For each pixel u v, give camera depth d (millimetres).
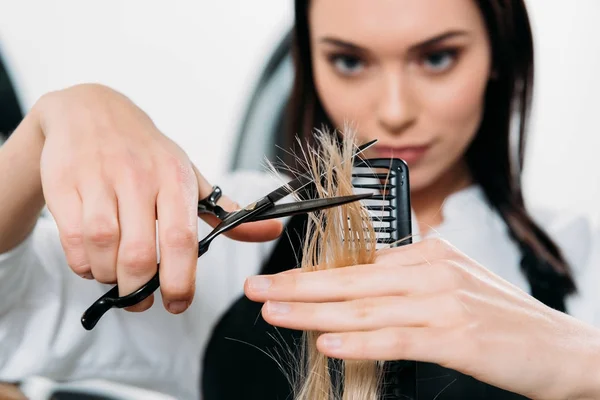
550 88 1098
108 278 388
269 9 1101
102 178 399
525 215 926
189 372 868
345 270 408
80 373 746
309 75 907
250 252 921
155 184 403
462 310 396
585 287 972
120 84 1134
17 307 666
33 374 678
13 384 692
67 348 699
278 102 1087
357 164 448
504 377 399
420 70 793
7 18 1110
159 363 827
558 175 1098
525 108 902
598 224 1072
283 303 392
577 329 435
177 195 397
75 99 498
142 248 373
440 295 399
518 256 926
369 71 803
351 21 784
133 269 371
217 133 1119
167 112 1130
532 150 1101
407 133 807
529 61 870
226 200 506
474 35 791
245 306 896
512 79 868
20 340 669
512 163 915
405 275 408
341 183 415
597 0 1091
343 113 826
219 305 897
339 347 373
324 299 400
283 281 403
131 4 1125
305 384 448
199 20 1116
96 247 378
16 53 1114
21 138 522
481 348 392
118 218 388
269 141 1089
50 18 1121
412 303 394
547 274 927
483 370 394
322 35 814
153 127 483
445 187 906
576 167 1097
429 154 821
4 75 1106
